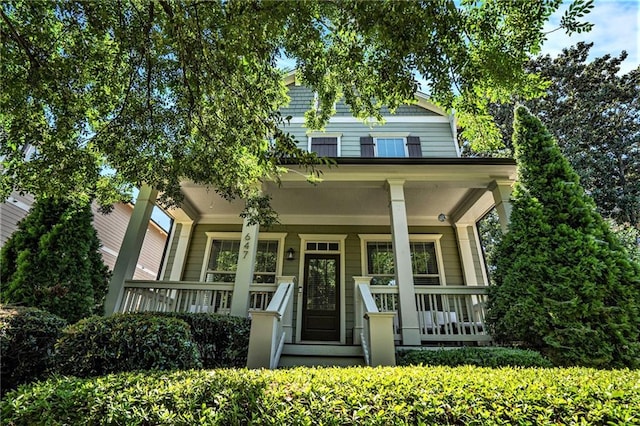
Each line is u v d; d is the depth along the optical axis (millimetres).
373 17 2324
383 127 8859
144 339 3037
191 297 5461
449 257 7957
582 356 3854
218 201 7484
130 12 3293
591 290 4082
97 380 1990
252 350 3793
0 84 3174
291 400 1761
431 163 5824
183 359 3123
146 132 3875
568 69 16172
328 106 4414
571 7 2686
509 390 1856
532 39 2824
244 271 5375
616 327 3887
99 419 1682
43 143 3768
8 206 6879
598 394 1829
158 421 1655
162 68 3703
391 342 4008
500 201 5809
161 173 4109
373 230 8133
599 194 13992
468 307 5570
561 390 1864
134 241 5414
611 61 15859
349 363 4613
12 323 3611
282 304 4766
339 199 7266
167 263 7973
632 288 4090
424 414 1687
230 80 3318
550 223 4781
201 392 1823
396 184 5941
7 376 3492
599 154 14516
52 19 3299
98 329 3076
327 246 8055
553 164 5141
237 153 4094
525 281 4543
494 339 4992
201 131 3832
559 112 15875
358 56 3045
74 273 4957
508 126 16203
